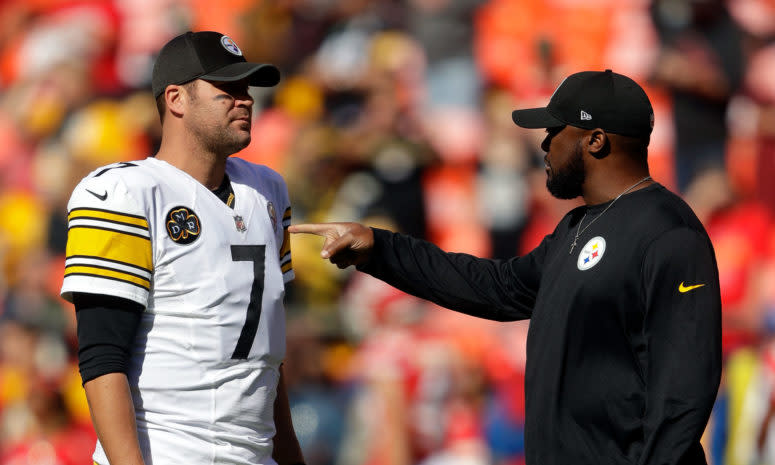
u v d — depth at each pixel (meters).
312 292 23.27
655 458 9.09
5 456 23.78
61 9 31.92
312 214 24.19
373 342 22.59
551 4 28.05
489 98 26.80
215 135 9.82
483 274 11.53
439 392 21.72
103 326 9.28
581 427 9.63
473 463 21.23
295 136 25.42
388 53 27.02
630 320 9.55
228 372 9.65
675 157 26.38
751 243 24.91
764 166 26.53
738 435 21.05
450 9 27.31
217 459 9.60
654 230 9.52
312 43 28.33
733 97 27.09
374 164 24.53
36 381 24.33
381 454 21.36
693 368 9.12
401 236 11.59
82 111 28.75
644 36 27.62
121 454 9.05
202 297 9.55
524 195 25.28
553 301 9.98
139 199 9.39
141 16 30.81
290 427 10.91
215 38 10.05
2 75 31.55
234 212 9.98
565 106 10.23
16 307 26.22
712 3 27.52
